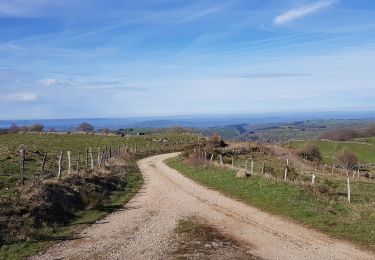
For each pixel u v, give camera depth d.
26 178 27.03
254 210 23.08
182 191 30.98
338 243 16.53
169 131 131.38
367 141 144.50
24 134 102.44
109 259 14.61
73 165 38.00
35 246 15.93
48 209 19.95
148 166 53.03
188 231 18.56
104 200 25.75
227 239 17.25
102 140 92.44
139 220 21.05
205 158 51.56
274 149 88.94
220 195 28.47
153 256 14.90
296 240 17.06
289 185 27.58
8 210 18.17
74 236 17.75
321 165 76.88
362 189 34.47
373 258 14.70
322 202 23.78
